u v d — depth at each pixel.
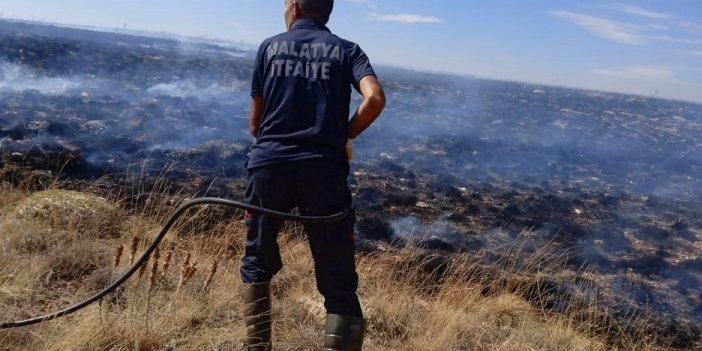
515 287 6.73
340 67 3.35
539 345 4.93
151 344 3.84
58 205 6.07
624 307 6.93
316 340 4.24
